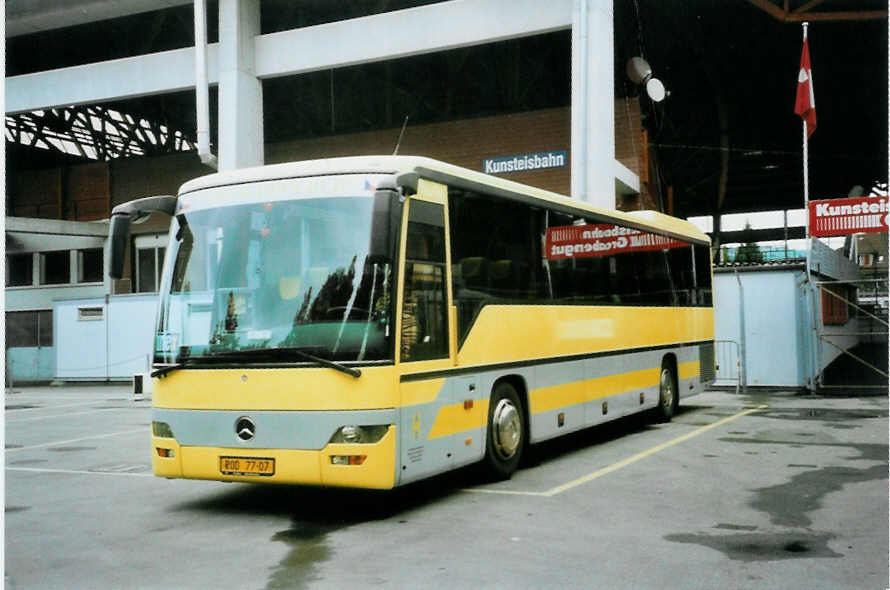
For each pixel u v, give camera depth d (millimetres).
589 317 11289
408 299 7430
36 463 11445
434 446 7684
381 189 6777
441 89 30047
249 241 7578
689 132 45469
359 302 7125
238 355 7316
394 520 7352
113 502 8523
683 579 5445
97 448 13000
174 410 7578
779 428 13258
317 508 7980
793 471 9438
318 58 21250
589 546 6309
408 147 25969
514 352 9305
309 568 5871
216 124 32875
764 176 63188
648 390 13305
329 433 6961
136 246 31281
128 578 5738
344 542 6598
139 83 22781
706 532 6699
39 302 33031
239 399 7273
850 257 36375
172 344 7688
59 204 32531
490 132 24906
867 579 5406
